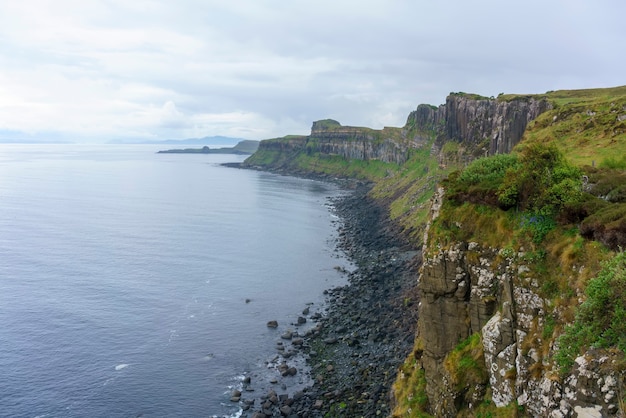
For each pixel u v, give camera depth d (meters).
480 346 34.59
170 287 98.31
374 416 52.34
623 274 23.61
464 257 37.16
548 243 31.45
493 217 36.41
